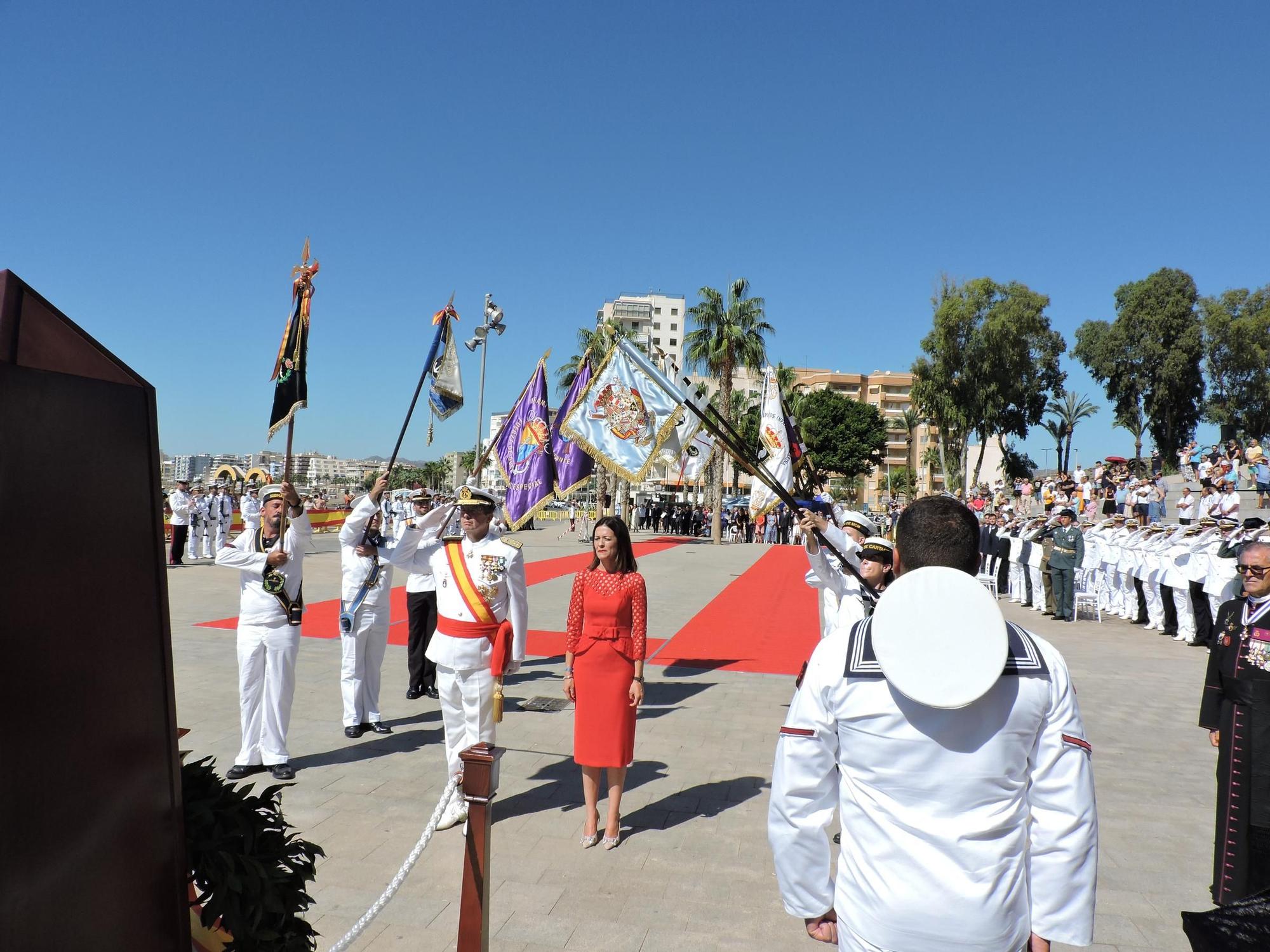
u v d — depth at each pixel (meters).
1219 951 2.03
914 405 48.38
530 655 10.07
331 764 5.97
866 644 1.97
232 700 7.50
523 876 4.29
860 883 1.90
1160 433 47.56
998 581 18.23
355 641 6.61
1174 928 3.84
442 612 5.26
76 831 1.71
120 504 1.89
